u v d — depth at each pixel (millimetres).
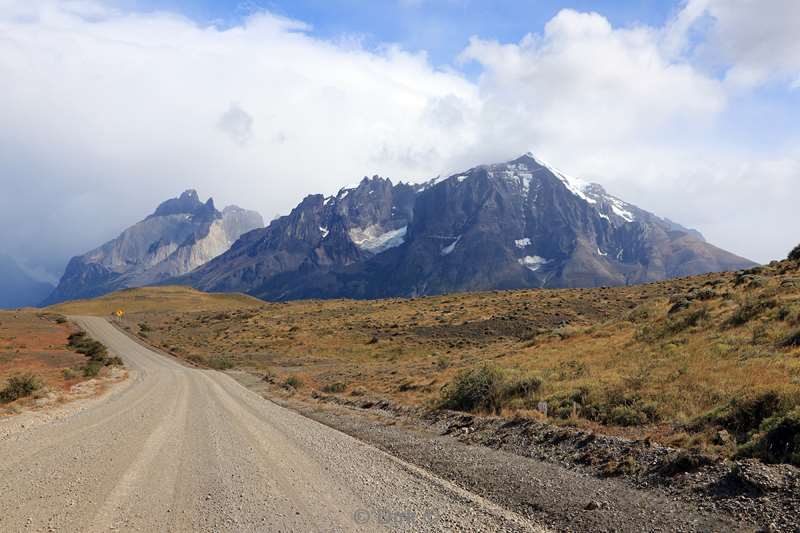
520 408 18359
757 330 21922
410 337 72250
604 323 41875
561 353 31016
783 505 7625
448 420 18672
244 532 7266
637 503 8727
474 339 67625
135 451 12695
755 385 14492
